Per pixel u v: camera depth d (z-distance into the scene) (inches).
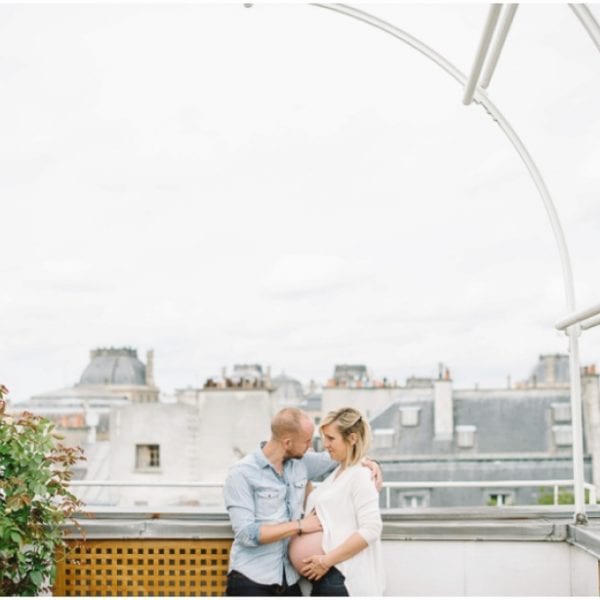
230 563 148.5
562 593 163.8
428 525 165.2
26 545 152.0
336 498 144.3
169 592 165.0
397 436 1398.9
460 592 164.4
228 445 1421.0
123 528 165.2
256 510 147.3
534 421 1391.5
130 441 1434.5
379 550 145.1
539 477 1354.6
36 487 149.9
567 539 163.6
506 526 164.7
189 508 173.0
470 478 1360.7
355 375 2247.8
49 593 164.7
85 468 1475.1
